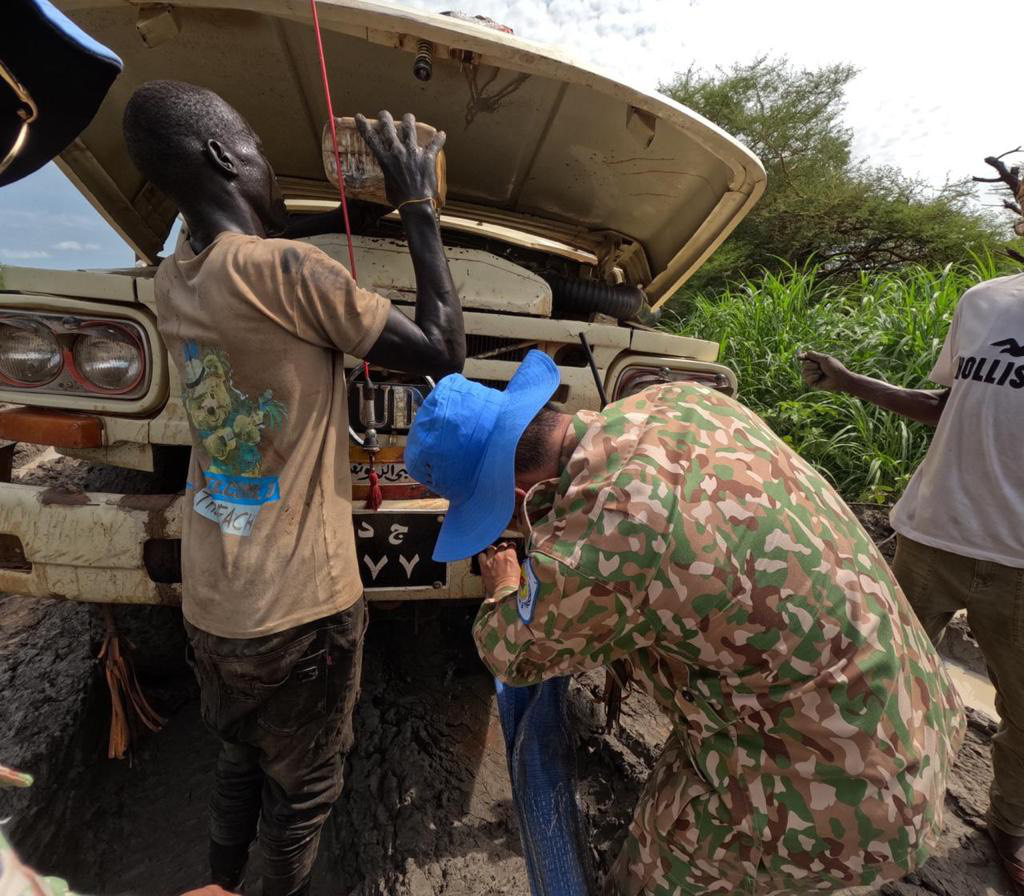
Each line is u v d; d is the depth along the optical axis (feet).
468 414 3.81
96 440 5.59
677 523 3.30
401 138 4.52
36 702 6.82
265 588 3.99
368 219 6.73
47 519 5.38
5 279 5.28
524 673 3.90
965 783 7.10
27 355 5.59
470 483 3.84
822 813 3.64
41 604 9.11
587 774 6.91
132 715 6.87
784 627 3.45
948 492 5.84
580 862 4.94
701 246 9.80
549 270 9.48
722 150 7.36
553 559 3.34
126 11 6.68
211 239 4.11
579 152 8.81
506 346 6.59
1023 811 5.86
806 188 46.42
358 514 5.69
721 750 3.89
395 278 6.10
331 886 5.87
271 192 4.53
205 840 6.20
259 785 5.12
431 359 4.20
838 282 40.24
